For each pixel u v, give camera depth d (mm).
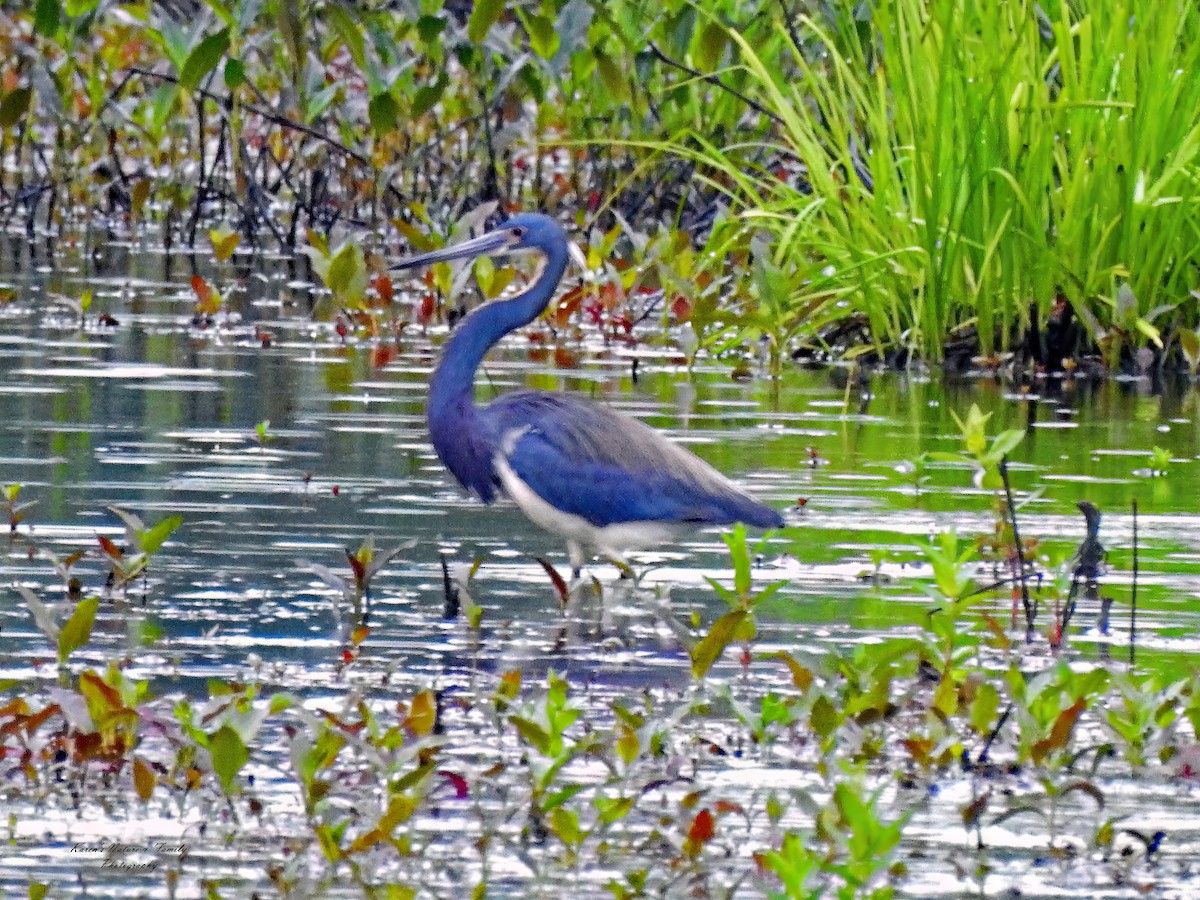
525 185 26328
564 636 9703
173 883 6902
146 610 9891
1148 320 17031
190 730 7609
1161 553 11266
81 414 14391
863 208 17641
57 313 18953
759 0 22312
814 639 9664
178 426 14078
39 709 8336
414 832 7410
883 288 17562
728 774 8031
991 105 16984
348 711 8211
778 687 8992
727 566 11031
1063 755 8102
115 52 24688
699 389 16094
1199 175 17125
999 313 17766
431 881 6977
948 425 14805
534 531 11680
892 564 10969
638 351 18016
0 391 15148
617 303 18859
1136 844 7457
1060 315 18000
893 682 9141
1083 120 16984
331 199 24906
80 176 25469
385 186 23531
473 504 12195
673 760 8047
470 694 8781
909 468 13234
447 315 19297
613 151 24141
